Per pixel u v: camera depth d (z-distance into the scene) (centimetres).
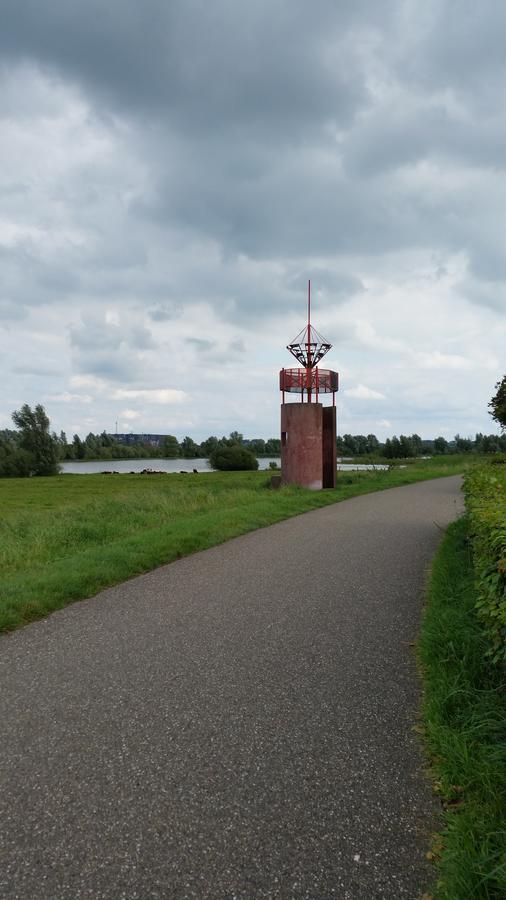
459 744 339
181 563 934
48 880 251
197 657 518
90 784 321
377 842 276
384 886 248
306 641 558
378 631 587
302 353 2464
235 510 1488
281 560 940
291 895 243
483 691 401
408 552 989
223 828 285
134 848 271
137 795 311
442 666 463
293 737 375
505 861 243
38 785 321
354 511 1598
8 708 419
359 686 454
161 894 243
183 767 339
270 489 2445
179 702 426
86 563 865
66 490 3844
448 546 971
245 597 720
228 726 389
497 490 732
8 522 1423
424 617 620
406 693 442
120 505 1648
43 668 496
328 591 742
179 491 2055
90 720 398
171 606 686
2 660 518
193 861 262
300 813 296
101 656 523
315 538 1147
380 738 374
